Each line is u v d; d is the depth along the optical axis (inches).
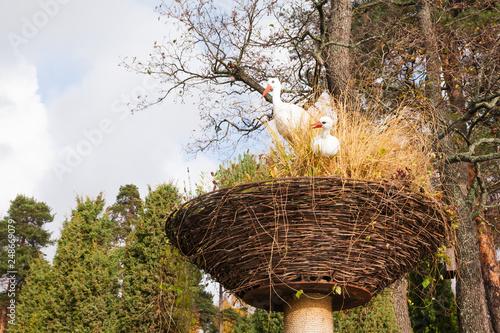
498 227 486.6
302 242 89.7
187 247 102.8
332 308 108.2
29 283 518.3
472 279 349.7
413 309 490.6
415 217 95.0
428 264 114.7
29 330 424.8
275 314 398.3
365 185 89.7
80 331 360.5
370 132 121.6
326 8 352.2
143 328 311.4
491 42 310.3
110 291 378.6
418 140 130.9
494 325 516.7
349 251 90.4
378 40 298.4
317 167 109.3
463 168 382.0
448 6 408.2
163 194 348.5
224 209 92.2
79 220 406.3
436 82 297.7
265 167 120.9
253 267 92.6
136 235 343.3
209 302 509.0
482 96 288.8
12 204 1167.6
